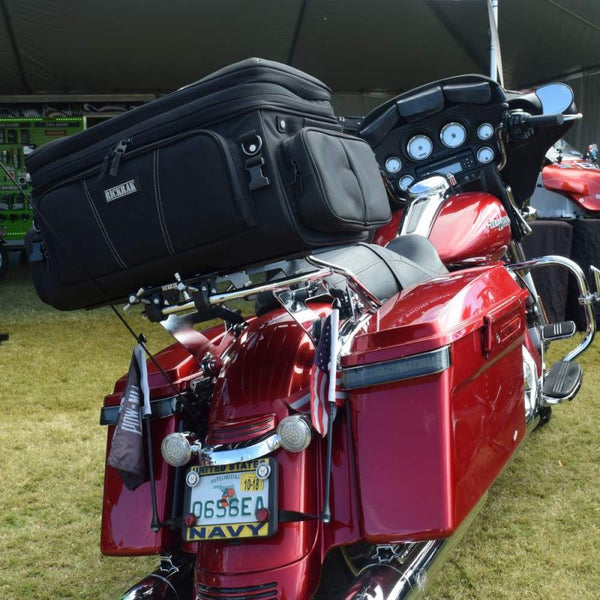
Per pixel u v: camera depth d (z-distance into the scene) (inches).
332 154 63.2
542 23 381.1
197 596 65.2
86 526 116.7
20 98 482.0
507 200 123.0
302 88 65.2
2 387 189.9
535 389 107.8
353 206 63.7
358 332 69.6
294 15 366.6
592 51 426.6
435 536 61.9
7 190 454.0
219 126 61.6
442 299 72.1
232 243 61.3
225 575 63.7
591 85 461.1
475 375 72.1
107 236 64.7
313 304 81.9
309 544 64.7
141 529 72.3
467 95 116.9
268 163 59.6
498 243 112.2
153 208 62.2
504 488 118.7
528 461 128.0
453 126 120.4
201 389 77.7
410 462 63.5
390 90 524.4
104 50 398.0
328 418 64.7
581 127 469.1
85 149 66.9
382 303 77.5
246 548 64.1
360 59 447.2
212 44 398.9
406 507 62.8
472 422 69.8
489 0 171.5
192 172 60.5
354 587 64.1
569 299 219.9
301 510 64.3
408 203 114.3
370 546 78.2
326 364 65.3
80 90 479.2
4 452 145.8
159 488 72.9
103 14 346.3
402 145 123.1
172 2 336.5
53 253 68.7
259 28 379.9
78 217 65.8
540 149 123.9
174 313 67.6
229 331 86.2
